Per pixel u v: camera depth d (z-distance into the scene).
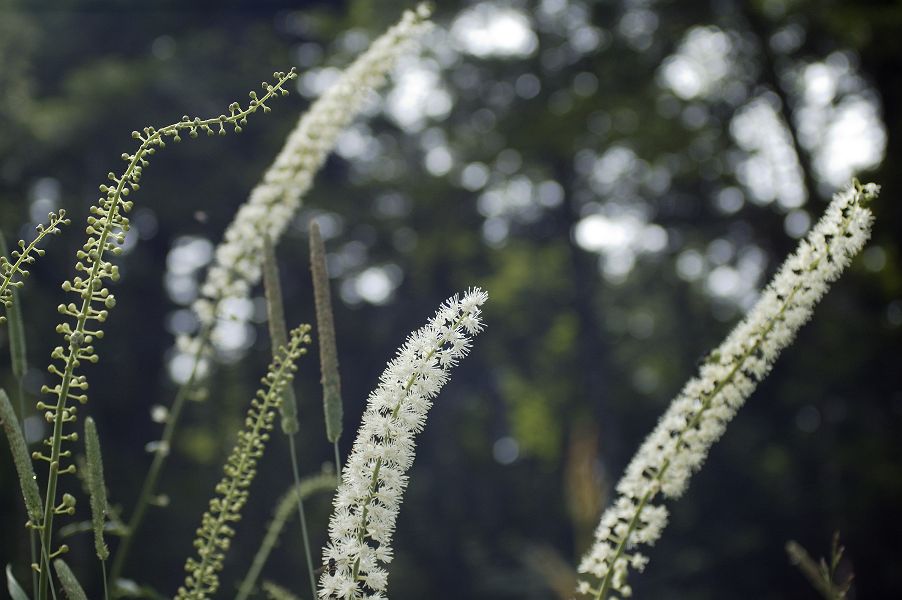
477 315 2.52
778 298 2.93
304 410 28.81
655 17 33.19
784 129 31.09
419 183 37.66
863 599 29.27
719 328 35.78
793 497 31.41
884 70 29.78
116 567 3.96
